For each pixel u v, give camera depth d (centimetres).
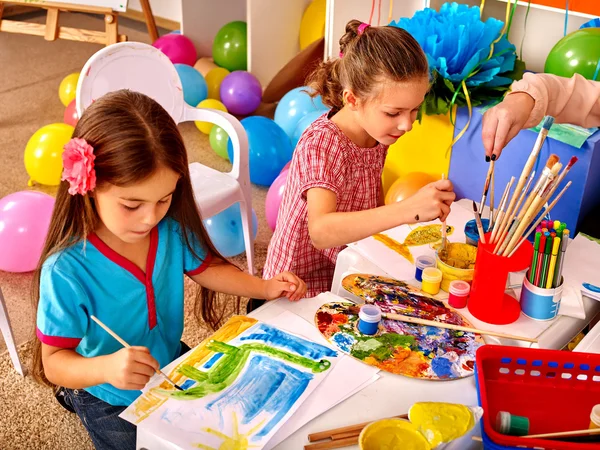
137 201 98
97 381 99
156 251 114
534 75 142
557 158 100
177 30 424
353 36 124
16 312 199
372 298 114
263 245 232
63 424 163
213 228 214
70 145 94
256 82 312
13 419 163
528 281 112
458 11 187
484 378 93
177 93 195
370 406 93
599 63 166
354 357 102
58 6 328
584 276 125
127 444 117
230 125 197
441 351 103
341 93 132
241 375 98
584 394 93
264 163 259
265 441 87
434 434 82
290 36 335
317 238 122
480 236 109
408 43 117
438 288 118
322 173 127
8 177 270
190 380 97
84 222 104
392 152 203
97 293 109
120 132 94
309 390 95
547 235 108
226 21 374
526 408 92
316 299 116
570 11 189
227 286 122
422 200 112
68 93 309
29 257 209
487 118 131
